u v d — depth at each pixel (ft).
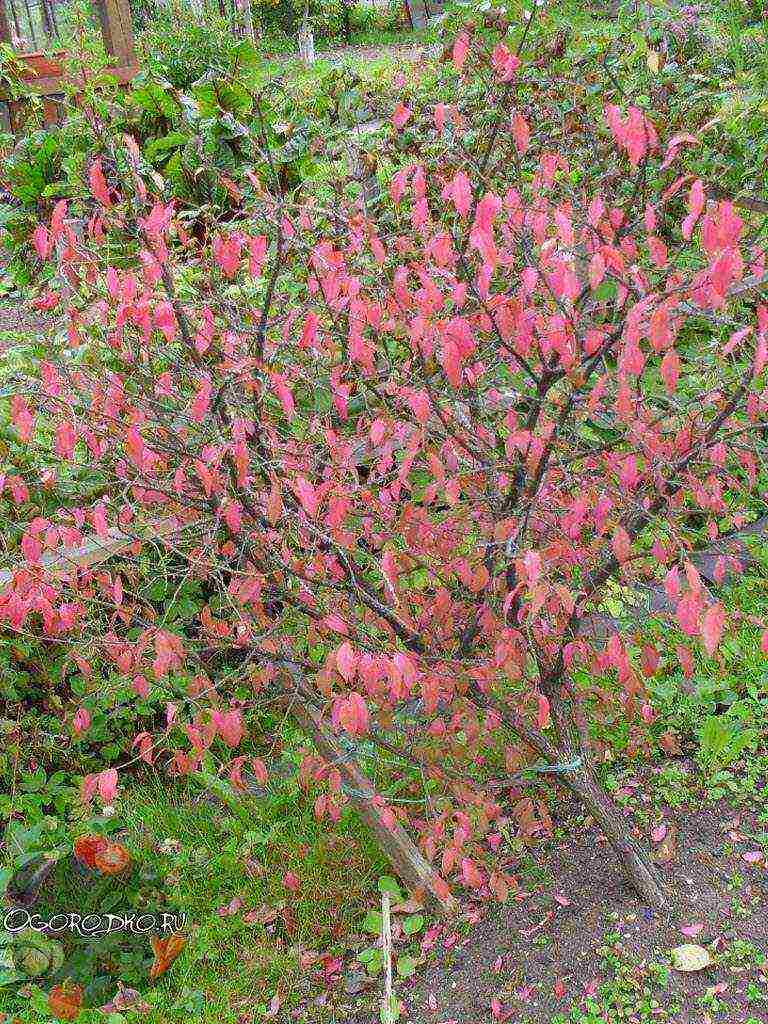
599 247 6.87
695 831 10.41
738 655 12.38
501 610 9.47
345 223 10.13
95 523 9.12
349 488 9.17
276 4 60.80
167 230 9.23
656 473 8.36
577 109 13.39
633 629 11.56
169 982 10.53
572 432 8.92
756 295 9.34
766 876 9.63
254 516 8.86
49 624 9.26
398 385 8.41
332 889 11.01
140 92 19.40
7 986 10.30
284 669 9.76
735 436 8.99
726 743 11.04
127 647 10.07
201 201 17.38
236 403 8.55
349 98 16.93
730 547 11.34
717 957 8.86
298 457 9.23
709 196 13.35
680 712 11.87
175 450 8.90
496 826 11.19
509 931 9.87
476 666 9.38
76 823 11.80
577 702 9.71
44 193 18.78
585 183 10.82
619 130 6.81
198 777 11.71
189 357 9.25
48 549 10.46
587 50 16.81
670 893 9.57
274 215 8.75
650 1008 8.59
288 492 8.94
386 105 15.62
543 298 8.30
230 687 12.34
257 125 17.28
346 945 10.59
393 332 9.40
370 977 10.05
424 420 7.39
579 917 9.68
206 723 10.42
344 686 9.54
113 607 11.67
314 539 8.92
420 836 10.82
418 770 10.65
